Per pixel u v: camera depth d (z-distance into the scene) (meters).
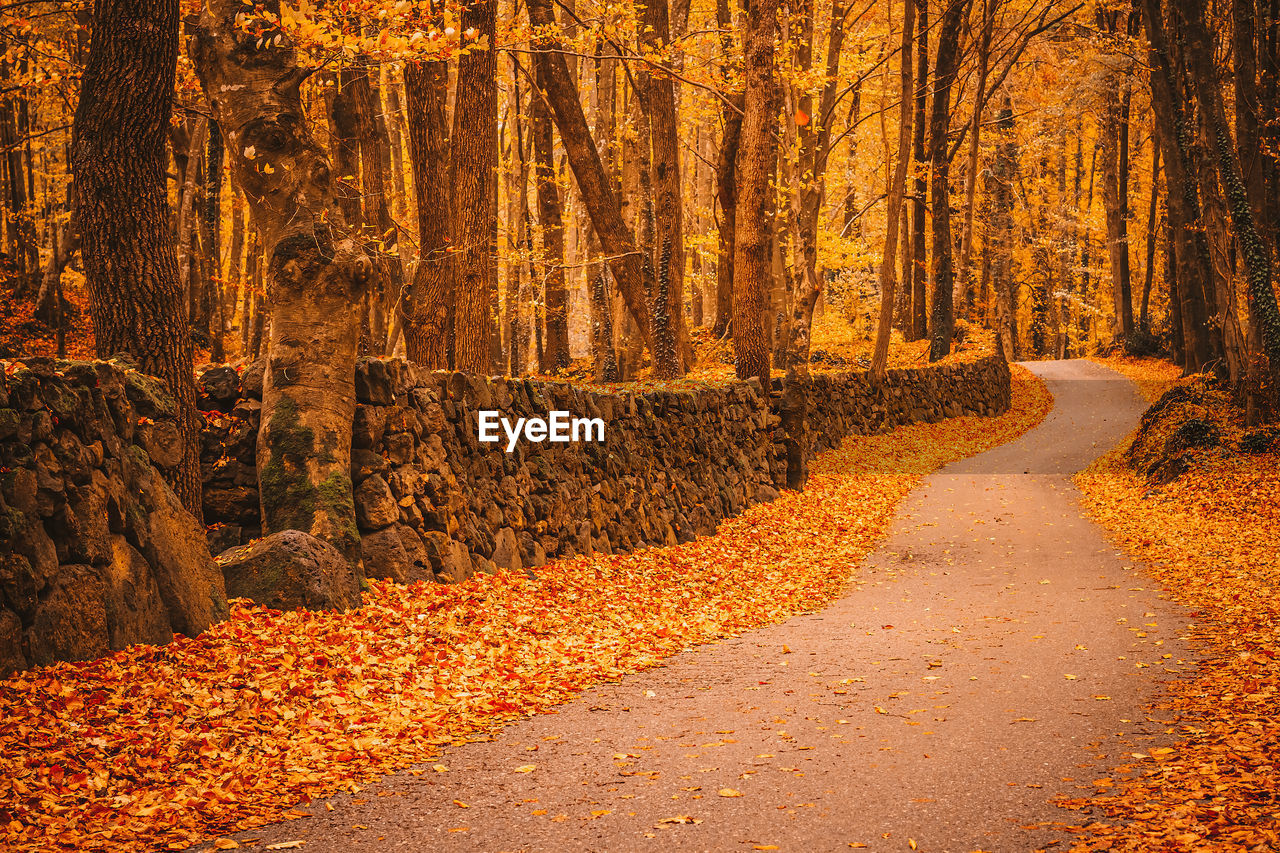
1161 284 54.31
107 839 4.26
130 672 5.98
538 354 34.12
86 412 6.32
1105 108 40.00
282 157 9.03
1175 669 7.49
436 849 4.22
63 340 25.23
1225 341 21.06
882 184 46.94
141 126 7.84
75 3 11.24
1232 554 13.01
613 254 20.81
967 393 32.97
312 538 8.16
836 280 52.81
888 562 14.01
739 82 18.95
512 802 4.83
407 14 8.80
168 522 7.03
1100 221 49.94
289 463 8.69
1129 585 11.67
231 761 5.28
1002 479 22.16
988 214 46.59
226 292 31.11
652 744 5.85
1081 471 22.77
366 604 8.32
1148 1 26.27
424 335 14.45
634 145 28.05
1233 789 4.63
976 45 34.44
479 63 14.22
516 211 30.91
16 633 5.47
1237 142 21.61
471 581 9.66
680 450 15.62
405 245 20.47
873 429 27.31
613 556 12.60
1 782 4.61
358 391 9.15
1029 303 59.59
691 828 4.44
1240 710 6.15
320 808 4.77
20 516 5.59
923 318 42.25
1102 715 6.25
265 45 8.63
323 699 6.33
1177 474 19.16
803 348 29.05
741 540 15.23
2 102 22.08
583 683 7.52
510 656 7.95
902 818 4.51
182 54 11.12
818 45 35.59
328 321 8.92
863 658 8.35
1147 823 4.29
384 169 25.72
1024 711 6.42
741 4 27.12
